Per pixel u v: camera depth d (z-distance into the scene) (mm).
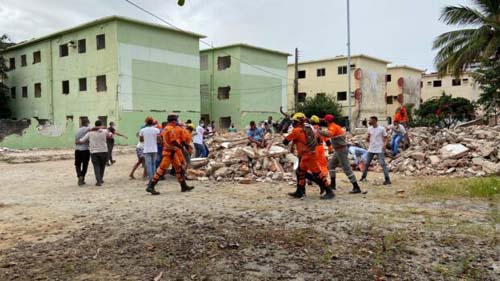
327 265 4336
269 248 4910
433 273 4078
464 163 11578
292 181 10453
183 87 34719
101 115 31125
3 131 30969
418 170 11906
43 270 4266
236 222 6184
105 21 30000
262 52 41875
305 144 8117
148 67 31797
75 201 8289
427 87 58562
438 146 13062
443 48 23328
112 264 4414
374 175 11703
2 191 9820
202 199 8242
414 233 5469
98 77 31406
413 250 4777
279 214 6738
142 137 10203
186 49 34906
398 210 6926
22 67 39000
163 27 32344
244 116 39812
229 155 12008
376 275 4043
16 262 4520
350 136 16719
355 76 45531
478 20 21859
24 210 7422
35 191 9742
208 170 11344
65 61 33906
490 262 4359
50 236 5602
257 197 8438
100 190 9688
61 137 25766
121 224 6184
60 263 4473
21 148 23984
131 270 4230
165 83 33156
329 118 8898
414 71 54812
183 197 8516
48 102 35781
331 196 8109
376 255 4621
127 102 30344
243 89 39656
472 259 4453
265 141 13641
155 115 32188
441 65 23516
